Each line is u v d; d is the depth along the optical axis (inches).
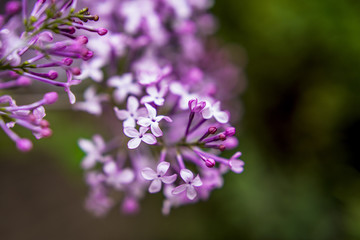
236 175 19.6
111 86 13.4
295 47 21.8
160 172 10.9
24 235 25.8
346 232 20.3
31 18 10.7
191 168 13.1
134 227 25.7
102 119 15.3
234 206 19.8
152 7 14.0
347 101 21.9
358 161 22.4
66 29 10.8
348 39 20.9
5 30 10.8
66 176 27.3
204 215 22.4
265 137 22.8
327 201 21.2
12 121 10.6
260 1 20.9
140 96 12.9
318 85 22.3
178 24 14.9
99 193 13.6
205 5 15.9
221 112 11.3
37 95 14.1
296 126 22.8
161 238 24.5
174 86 12.1
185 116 12.5
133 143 10.8
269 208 20.0
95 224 26.5
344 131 22.4
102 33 10.8
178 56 15.4
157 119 10.9
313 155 22.7
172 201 12.2
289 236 20.0
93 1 14.0
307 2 20.9
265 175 20.6
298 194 20.8
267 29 21.5
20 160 26.4
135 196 13.4
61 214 26.8
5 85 11.4
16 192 26.8
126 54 13.7
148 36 13.9
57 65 10.8
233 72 19.3
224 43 21.8
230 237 21.6
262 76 22.7
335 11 20.7
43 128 10.6
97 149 13.1
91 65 13.0
